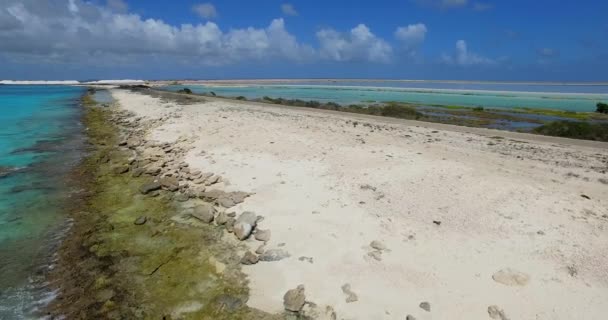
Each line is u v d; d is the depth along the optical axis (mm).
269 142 17031
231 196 10953
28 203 11281
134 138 20344
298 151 15414
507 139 19141
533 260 7543
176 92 60656
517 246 8023
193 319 6312
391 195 10602
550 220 9039
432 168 12789
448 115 34125
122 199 11531
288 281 7137
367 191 10938
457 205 9898
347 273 7281
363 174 12359
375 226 8945
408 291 6754
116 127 25047
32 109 37156
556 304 6355
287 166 13508
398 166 13086
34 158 16766
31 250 8500
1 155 17297
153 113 29859
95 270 7695
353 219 9328
